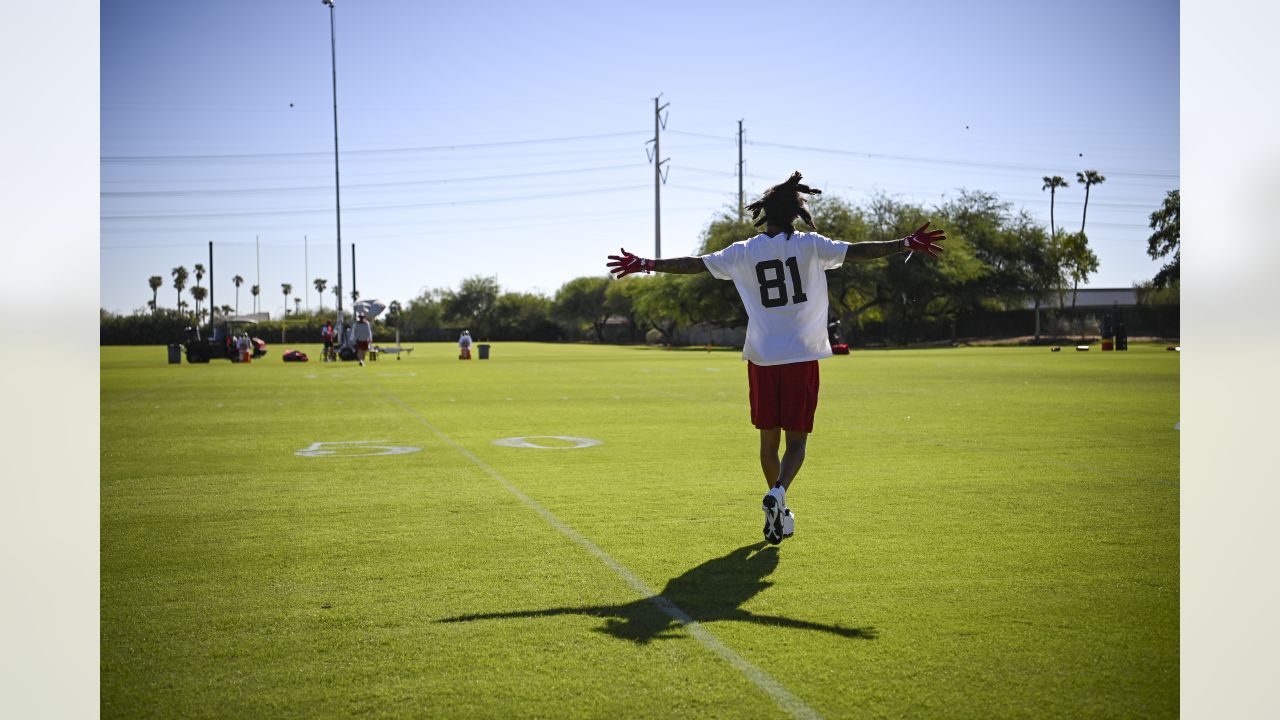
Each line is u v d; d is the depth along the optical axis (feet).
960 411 45.62
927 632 13.11
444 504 22.68
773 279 18.43
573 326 334.24
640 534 19.27
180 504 22.86
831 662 11.98
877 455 30.48
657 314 233.35
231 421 43.83
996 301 214.07
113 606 14.64
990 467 27.91
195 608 14.47
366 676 11.63
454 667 11.87
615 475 27.02
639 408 49.93
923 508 21.76
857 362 107.55
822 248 18.30
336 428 40.42
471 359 136.98
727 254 18.72
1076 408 46.75
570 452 32.09
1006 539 18.63
